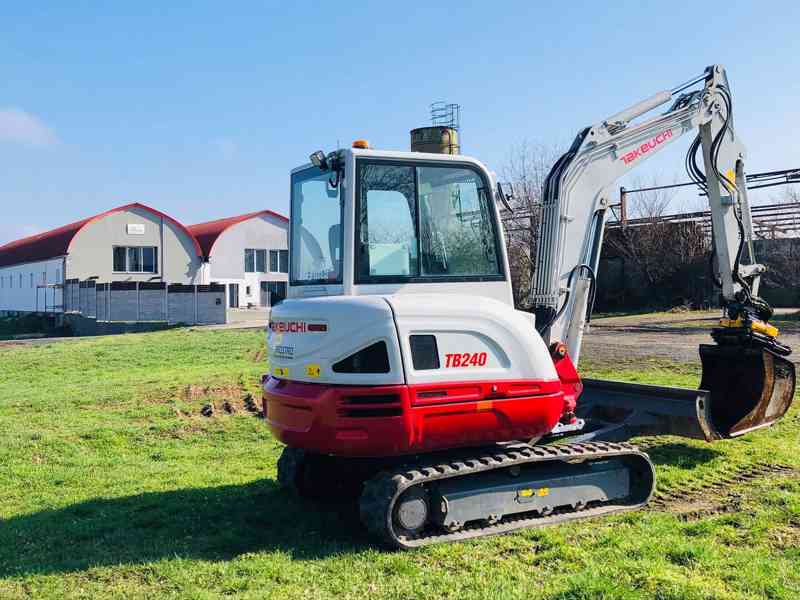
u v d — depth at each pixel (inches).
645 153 295.7
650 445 330.3
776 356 309.3
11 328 1510.8
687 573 185.2
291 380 220.7
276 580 187.3
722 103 319.3
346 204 218.8
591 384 335.3
